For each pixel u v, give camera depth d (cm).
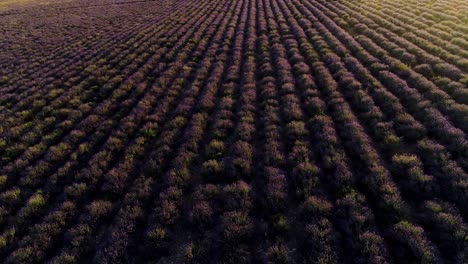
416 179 899
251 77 1814
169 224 877
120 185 1055
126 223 882
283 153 1120
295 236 810
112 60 2442
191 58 2294
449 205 804
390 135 1125
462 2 2775
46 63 2605
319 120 1280
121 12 4819
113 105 1666
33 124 1565
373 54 1950
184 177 1052
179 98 1697
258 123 1358
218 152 1177
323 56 1984
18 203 1033
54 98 1862
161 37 2978
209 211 891
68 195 1038
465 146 988
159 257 799
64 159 1255
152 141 1316
